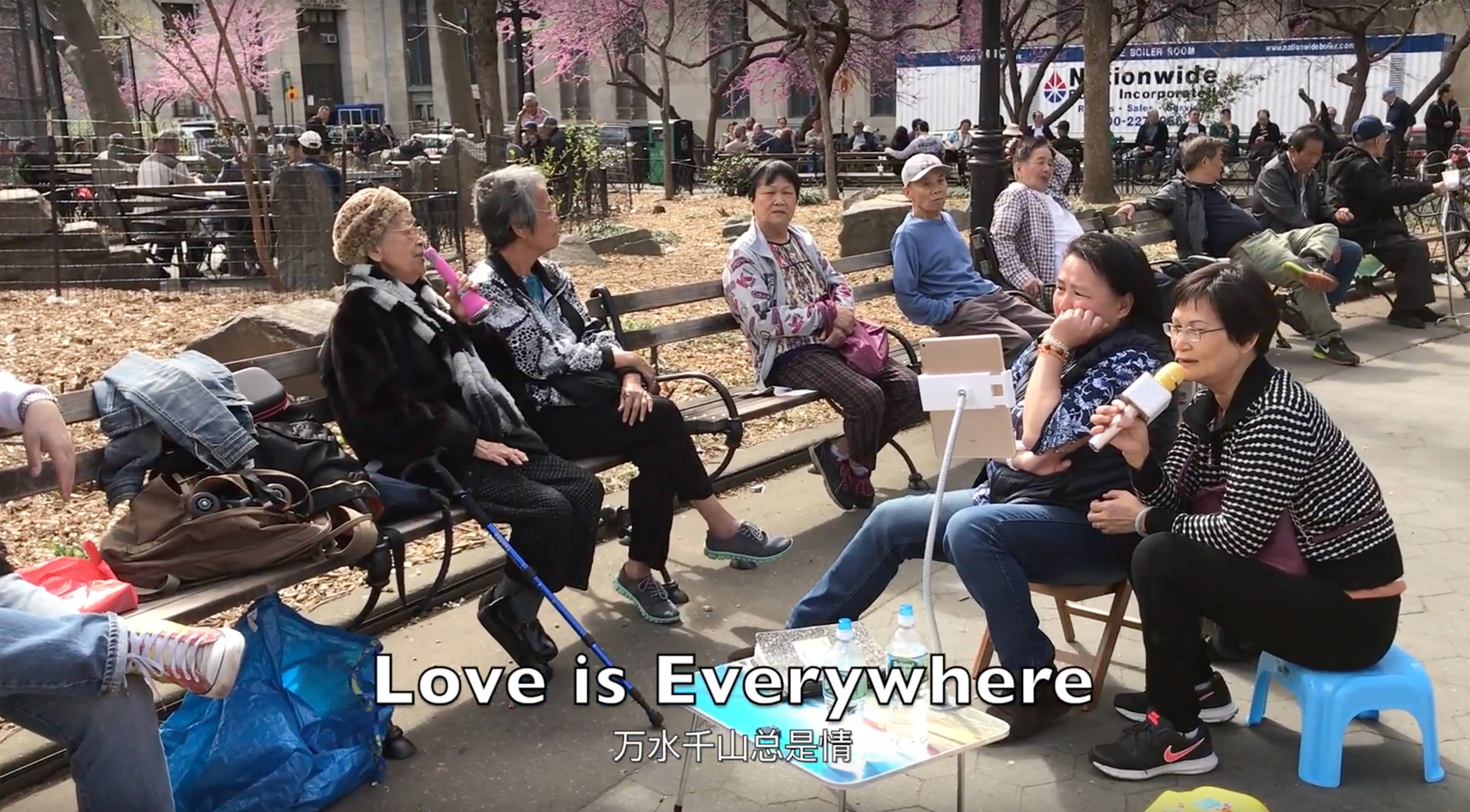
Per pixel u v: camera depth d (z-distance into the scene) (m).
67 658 2.32
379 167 14.52
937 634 3.01
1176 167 20.89
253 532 3.03
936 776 3.09
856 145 26.42
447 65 18.84
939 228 5.69
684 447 4.04
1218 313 2.79
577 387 4.01
